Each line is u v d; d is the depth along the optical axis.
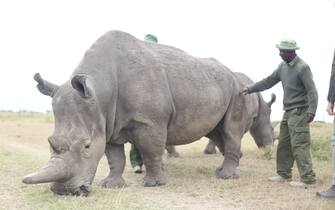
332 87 6.80
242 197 7.07
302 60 7.91
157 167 7.77
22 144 14.55
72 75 7.11
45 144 14.75
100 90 6.99
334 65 6.78
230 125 9.05
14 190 7.13
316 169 9.78
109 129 7.18
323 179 8.45
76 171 6.41
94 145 6.70
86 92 6.48
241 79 10.16
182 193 7.30
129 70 7.47
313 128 16.25
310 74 7.77
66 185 6.43
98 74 7.13
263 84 8.66
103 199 6.52
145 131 7.43
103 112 6.99
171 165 10.13
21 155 11.09
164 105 7.58
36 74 7.07
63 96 6.64
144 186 7.73
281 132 8.34
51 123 23.12
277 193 7.34
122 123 7.41
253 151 12.99
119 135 7.52
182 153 12.96
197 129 8.41
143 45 8.03
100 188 7.39
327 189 7.37
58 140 6.30
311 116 7.70
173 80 7.95
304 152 7.93
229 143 9.01
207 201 6.80
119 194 6.81
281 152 8.40
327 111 6.88
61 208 5.93
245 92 8.95
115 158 7.71
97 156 6.76
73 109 6.55
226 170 8.81
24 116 29.94
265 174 9.25
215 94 8.56
